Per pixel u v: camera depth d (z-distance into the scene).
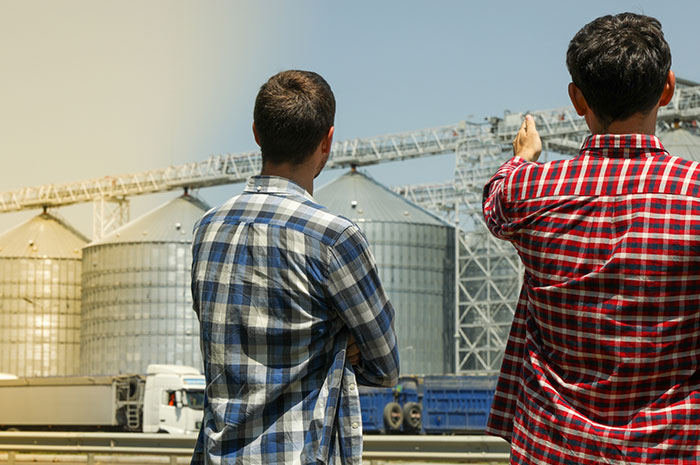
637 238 2.82
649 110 3.04
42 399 48.00
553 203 2.97
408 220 83.69
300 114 3.54
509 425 3.19
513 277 77.25
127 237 93.44
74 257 106.56
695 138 71.06
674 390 2.81
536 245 2.99
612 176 2.92
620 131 3.05
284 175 3.60
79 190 99.88
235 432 3.34
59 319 105.19
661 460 2.77
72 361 105.38
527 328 3.12
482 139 75.06
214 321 3.44
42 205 104.81
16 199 103.50
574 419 2.86
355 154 85.31
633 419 2.81
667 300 2.79
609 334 2.83
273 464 3.29
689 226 2.79
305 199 3.54
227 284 3.43
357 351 3.51
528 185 3.04
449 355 83.81
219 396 3.40
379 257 82.62
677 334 2.80
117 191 97.25
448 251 85.19
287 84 3.60
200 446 3.46
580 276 2.89
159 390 42.53
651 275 2.79
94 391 46.44
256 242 3.43
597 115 3.09
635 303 2.81
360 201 84.31
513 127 72.69
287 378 3.33
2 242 106.69
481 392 41.22
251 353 3.37
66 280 106.06
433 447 16.66
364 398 42.53
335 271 3.35
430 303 83.56
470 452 16.17
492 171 75.69
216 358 3.41
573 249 2.92
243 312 3.39
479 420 40.94
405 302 82.75
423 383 42.56
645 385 2.82
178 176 93.31
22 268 104.94
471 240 82.88
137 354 91.56
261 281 3.39
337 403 3.40
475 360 82.75
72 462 20.55
